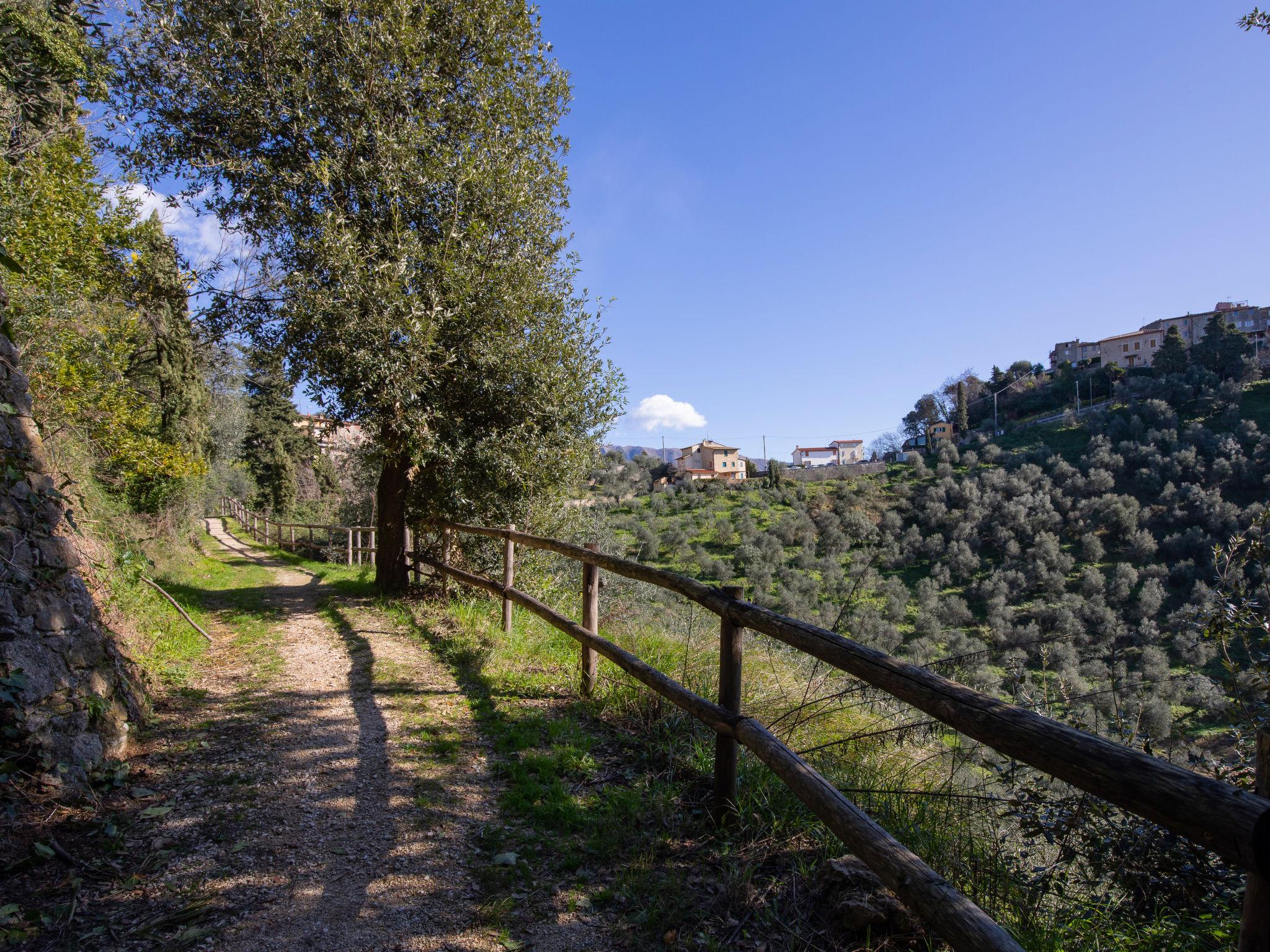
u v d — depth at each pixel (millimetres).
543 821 3254
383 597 9461
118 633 4832
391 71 8734
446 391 9289
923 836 2879
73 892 2600
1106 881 2615
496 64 9219
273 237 8969
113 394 9945
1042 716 1650
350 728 4449
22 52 6223
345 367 8234
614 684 4871
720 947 2344
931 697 1936
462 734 4359
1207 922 2213
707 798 3385
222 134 8711
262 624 7785
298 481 36531
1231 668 3092
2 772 3014
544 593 9219
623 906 2611
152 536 11102
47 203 7801
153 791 3498
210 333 9453
